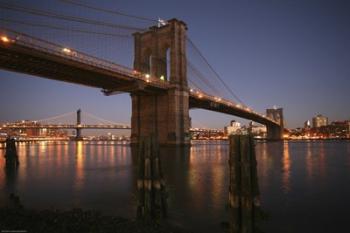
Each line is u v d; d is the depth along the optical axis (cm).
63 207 1381
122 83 6625
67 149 8438
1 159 4469
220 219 1175
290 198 1580
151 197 1162
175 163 3497
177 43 7738
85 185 1975
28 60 4862
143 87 6588
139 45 8481
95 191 1758
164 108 7369
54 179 2269
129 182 2091
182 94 7438
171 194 1647
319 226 1114
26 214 1025
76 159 4356
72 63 5175
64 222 955
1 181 2178
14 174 2594
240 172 952
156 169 1180
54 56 4894
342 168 2998
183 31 7938
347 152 5900
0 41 4209
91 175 2491
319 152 5938
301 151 6347
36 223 930
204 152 5706
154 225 1003
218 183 2017
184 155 4847
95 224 949
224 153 5381
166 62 8175
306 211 1318
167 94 7369
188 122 7519
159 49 8056
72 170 2884
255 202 937
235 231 941
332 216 1240
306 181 2139
